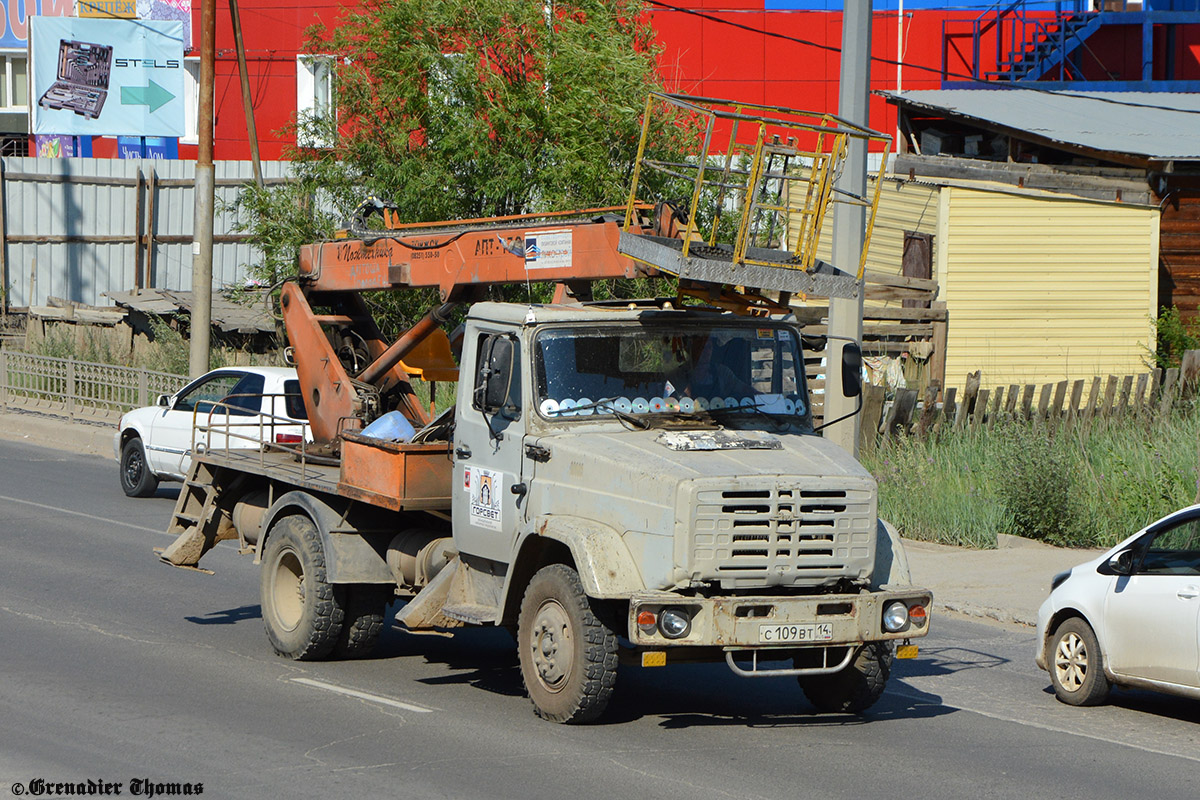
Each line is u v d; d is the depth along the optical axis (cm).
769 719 1362
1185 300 3903
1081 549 2431
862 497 1262
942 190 3775
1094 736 1341
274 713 1312
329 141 3753
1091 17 4862
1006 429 2753
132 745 1182
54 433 3669
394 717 1310
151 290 4647
